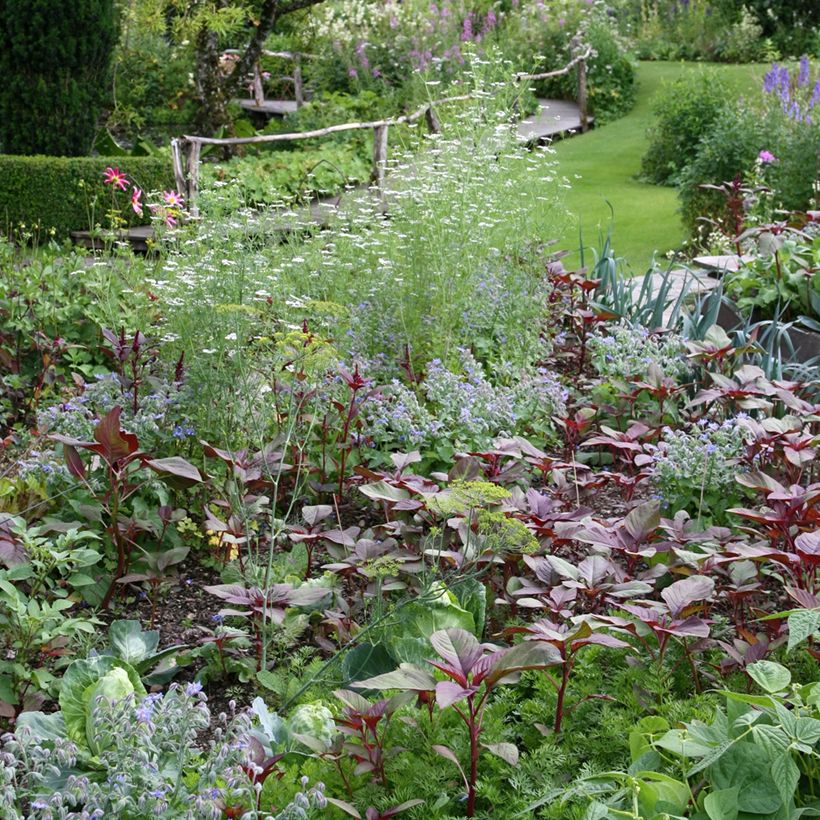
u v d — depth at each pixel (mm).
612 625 2697
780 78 12227
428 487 3660
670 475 4086
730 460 4086
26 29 10938
